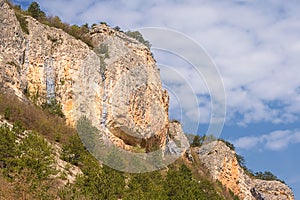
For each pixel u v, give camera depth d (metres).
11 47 50.22
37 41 53.84
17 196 27.88
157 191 39.31
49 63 53.72
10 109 42.22
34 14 61.97
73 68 54.47
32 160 30.58
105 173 36.97
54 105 50.59
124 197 34.06
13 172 30.06
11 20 51.31
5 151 31.72
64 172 34.03
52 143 41.34
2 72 47.00
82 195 29.98
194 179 56.25
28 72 51.50
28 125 42.50
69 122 49.97
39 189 28.81
